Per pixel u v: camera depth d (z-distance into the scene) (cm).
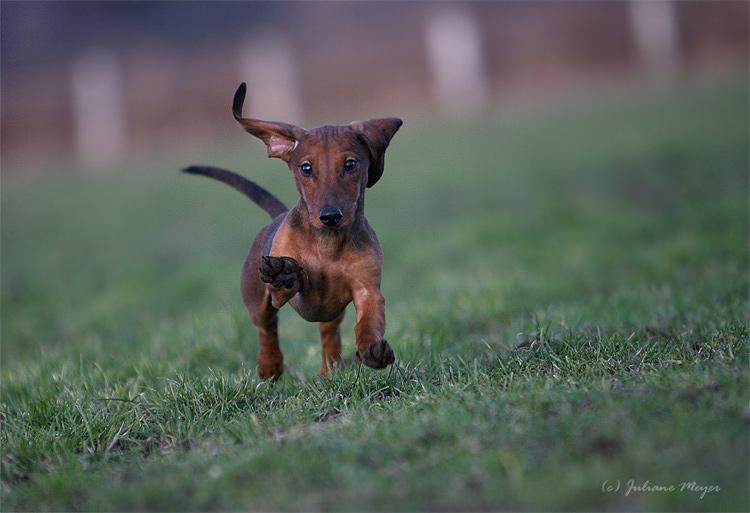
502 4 3716
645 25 3509
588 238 1525
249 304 813
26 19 4216
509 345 827
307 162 707
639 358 720
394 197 2055
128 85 3822
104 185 2861
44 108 3922
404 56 3647
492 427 592
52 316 1446
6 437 713
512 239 1559
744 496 487
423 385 705
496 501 512
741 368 634
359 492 534
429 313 1037
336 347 849
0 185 3177
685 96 2923
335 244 711
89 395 787
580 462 537
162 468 621
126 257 1889
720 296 979
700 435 539
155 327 1209
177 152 3369
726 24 3569
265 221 2072
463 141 2658
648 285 1155
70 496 595
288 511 528
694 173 1989
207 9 4031
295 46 3806
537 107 3114
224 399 746
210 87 3738
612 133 2509
